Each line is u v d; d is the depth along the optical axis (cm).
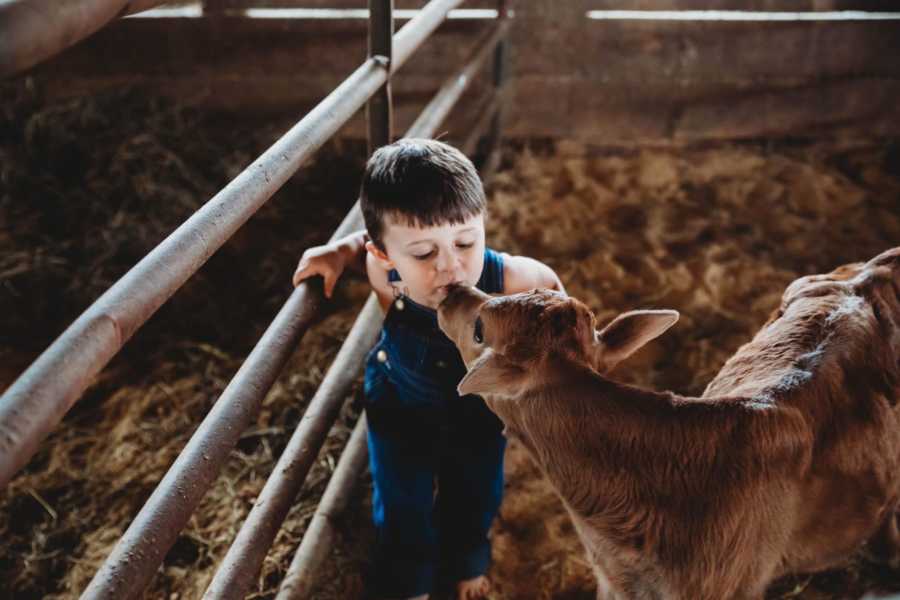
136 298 118
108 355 111
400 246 172
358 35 450
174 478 144
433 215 166
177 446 286
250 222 400
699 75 467
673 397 162
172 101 462
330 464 269
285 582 212
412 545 210
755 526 163
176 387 311
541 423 160
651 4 462
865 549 236
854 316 188
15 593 242
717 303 350
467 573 223
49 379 100
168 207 395
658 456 158
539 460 170
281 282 367
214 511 260
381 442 205
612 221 406
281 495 188
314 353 321
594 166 448
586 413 157
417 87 470
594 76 468
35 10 95
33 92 440
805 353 182
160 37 448
